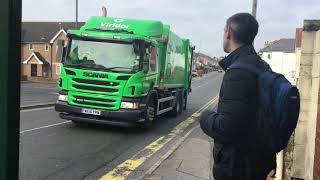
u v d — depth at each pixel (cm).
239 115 303
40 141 1158
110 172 838
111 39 1381
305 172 604
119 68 1370
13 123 231
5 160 229
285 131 305
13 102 230
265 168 318
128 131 1438
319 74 516
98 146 1132
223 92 314
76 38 1405
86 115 1394
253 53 327
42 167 864
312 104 569
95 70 1369
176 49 1898
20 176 786
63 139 1210
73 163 913
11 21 226
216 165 326
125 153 1051
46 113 1898
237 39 329
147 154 1040
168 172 827
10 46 227
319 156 482
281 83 305
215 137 316
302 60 606
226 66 337
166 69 1686
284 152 648
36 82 6116
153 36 1518
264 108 304
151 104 1525
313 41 600
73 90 1387
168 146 1165
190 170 847
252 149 312
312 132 554
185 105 2347
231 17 333
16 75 232
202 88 5553
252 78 310
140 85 1375
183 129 1545
